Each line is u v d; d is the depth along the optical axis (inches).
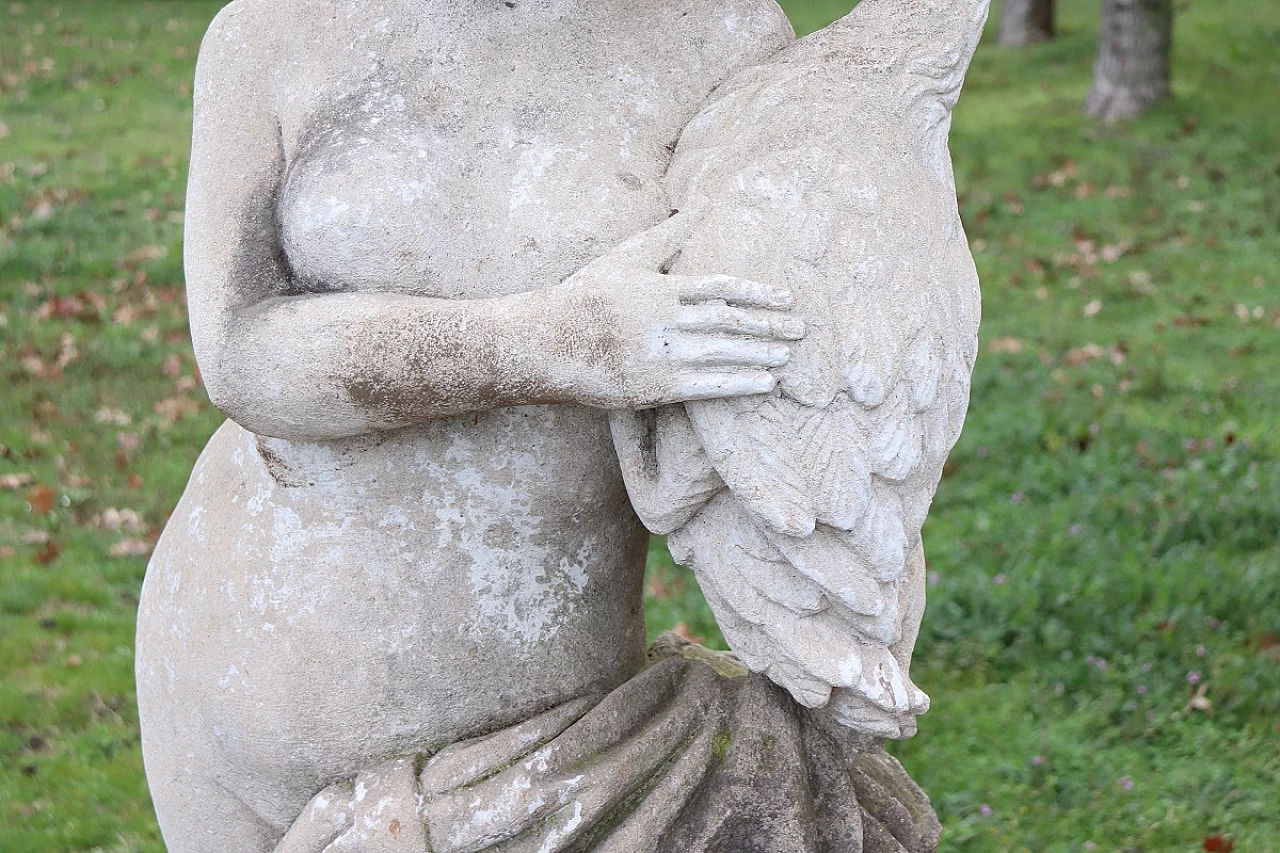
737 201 67.6
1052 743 179.9
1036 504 243.1
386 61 72.9
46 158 416.2
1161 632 202.2
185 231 74.9
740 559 69.4
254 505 76.8
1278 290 349.4
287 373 68.0
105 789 172.6
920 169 71.6
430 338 66.1
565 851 74.4
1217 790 171.8
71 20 589.6
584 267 66.9
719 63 76.7
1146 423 270.5
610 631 80.6
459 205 70.4
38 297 319.3
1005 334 322.3
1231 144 457.4
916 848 85.1
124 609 214.5
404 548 74.8
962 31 73.1
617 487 77.5
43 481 246.4
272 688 75.7
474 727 77.2
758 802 75.2
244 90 74.7
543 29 74.0
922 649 202.4
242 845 82.4
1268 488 242.5
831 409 65.9
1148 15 489.4
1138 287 351.9
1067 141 469.7
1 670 197.0
